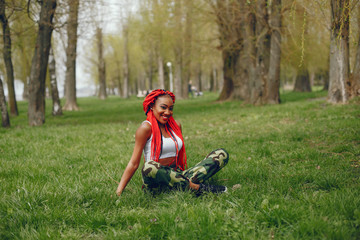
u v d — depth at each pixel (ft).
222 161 10.89
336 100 39.06
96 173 14.61
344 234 7.48
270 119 32.83
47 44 39.65
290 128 25.48
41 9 37.88
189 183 10.45
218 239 8.11
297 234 7.79
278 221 8.52
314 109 37.24
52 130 32.45
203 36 64.80
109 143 23.66
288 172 13.47
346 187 10.82
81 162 17.49
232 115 39.70
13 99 56.13
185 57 72.38
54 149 21.61
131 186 12.35
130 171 10.52
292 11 16.34
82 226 9.24
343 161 14.60
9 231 8.87
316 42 47.37
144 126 10.20
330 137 20.36
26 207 10.32
